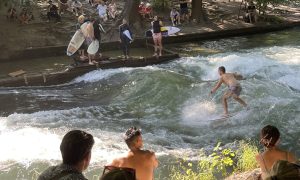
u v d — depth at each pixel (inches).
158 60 650.2
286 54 685.9
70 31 789.2
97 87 546.9
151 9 919.0
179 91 508.4
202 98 489.1
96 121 437.1
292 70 582.2
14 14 775.1
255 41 826.2
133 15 839.7
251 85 509.4
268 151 194.1
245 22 946.7
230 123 424.8
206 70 605.0
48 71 616.7
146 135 399.2
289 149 372.5
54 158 342.6
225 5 1099.9
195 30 863.1
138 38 767.1
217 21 953.5
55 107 482.3
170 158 344.5
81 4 882.1
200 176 288.5
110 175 88.7
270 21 960.9
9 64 664.4
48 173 108.1
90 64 597.9
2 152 350.9
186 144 382.9
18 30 750.5
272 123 420.2
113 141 381.1
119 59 635.5
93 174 312.7
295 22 949.8
